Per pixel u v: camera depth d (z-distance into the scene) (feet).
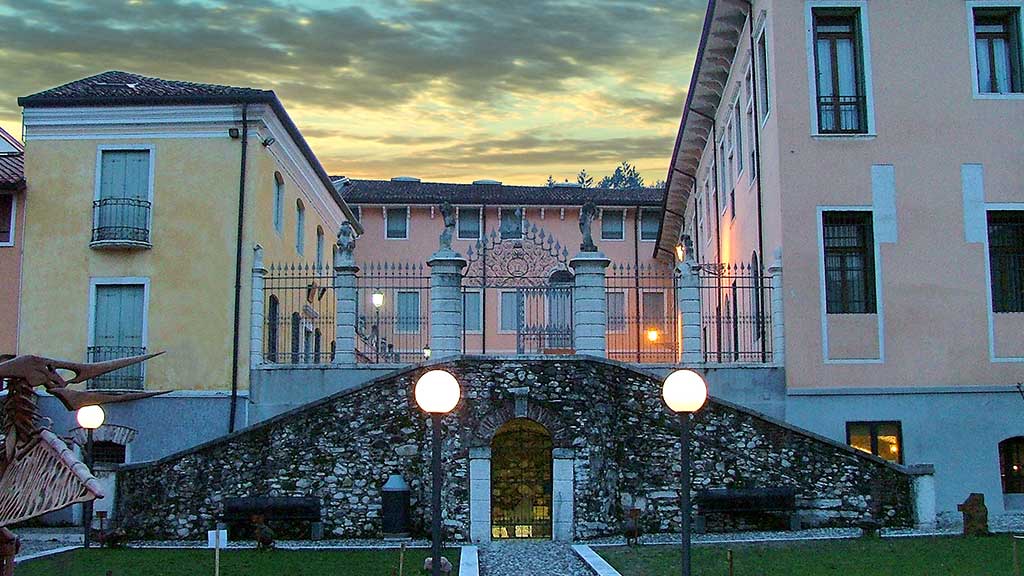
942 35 74.08
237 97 80.07
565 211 146.92
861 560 49.88
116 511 63.46
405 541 62.39
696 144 115.85
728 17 85.71
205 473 64.28
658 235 139.85
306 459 64.75
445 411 38.73
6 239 80.48
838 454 64.13
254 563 53.01
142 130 80.94
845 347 71.72
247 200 79.87
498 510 66.08
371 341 100.58
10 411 25.91
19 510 24.54
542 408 64.34
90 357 78.54
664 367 71.82
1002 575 45.11
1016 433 71.10
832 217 73.31
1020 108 73.72
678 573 48.01
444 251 71.92
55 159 81.10
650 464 64.90
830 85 74.49
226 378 77.15
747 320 79.66
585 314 70.33
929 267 72.43
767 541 58.13
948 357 71.77
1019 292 73.20
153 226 79.92
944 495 70.28
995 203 72.95
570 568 52.19
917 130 73.41
